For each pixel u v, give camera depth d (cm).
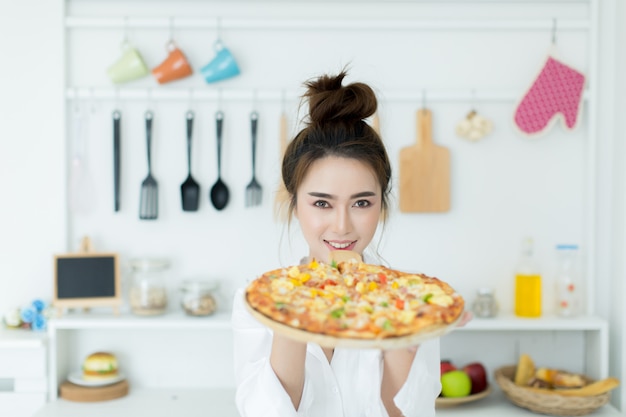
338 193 126
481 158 231
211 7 231
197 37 230
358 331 94
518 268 225
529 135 224
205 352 236
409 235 231
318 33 230
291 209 145
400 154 227
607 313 228
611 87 227
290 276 115
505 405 216
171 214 233
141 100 231
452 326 97
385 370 130
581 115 222
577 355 234
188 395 227
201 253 233
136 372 236
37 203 230
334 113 131
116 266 227
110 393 220
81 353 234
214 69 224
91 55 231
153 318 220
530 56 230
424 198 228
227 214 232
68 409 210
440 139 230
